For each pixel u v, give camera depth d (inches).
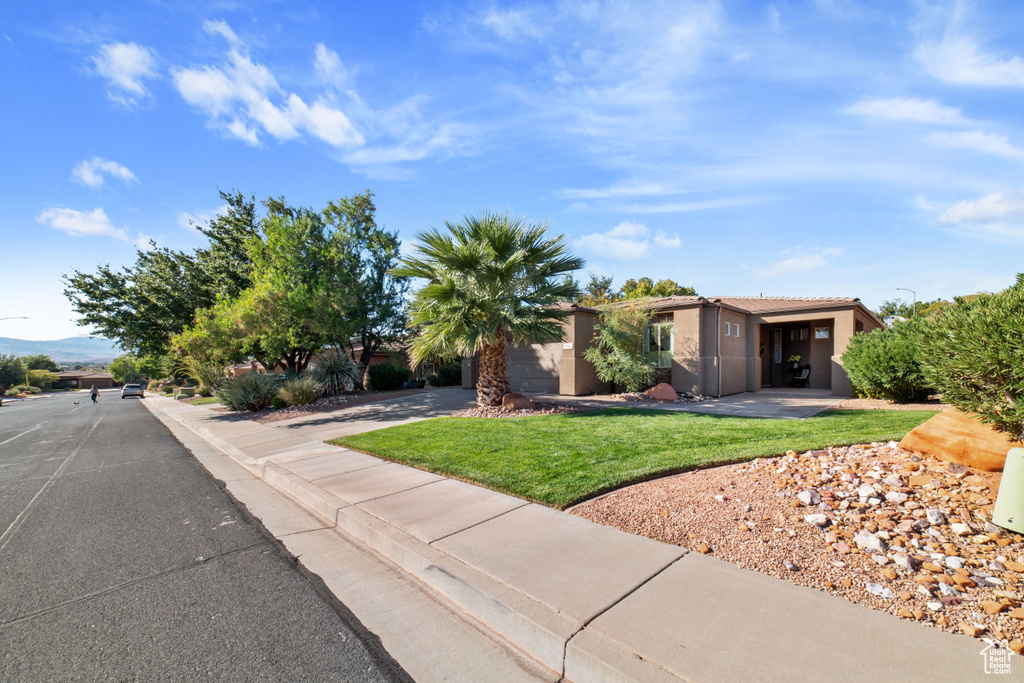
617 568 142.5
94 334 1048.2
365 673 110.3
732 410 461.1
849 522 155.9
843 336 652.1
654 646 104.6
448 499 219.0
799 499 172.4
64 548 192.2
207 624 132.7
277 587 154.8
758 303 748.6
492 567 147.6
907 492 169.2
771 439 277.9
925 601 116.6
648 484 212.8
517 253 434.3
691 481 209.2
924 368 199.5
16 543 199.5
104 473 339.3
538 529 177.0
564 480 227.9
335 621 133.5
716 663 98.0
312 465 312.8
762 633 107.7
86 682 107.9
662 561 145.6
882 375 446.0
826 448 235.9
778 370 841.5
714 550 150.4
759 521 163.5
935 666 94.5
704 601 122.1
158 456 406.9
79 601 147.3
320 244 865.5
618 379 616.1
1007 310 166.6
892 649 100.3
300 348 868.0
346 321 799.7
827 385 770.8
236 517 229.0
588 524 179.5
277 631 128.7
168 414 832.3
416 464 285.9
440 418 469.1
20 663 115.7
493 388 493.0
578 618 116.9
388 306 871.7
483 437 343.9
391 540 175.6
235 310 712.4
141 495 273.1
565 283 483.5
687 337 649.6
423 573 156.3
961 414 193.3
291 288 771.4
